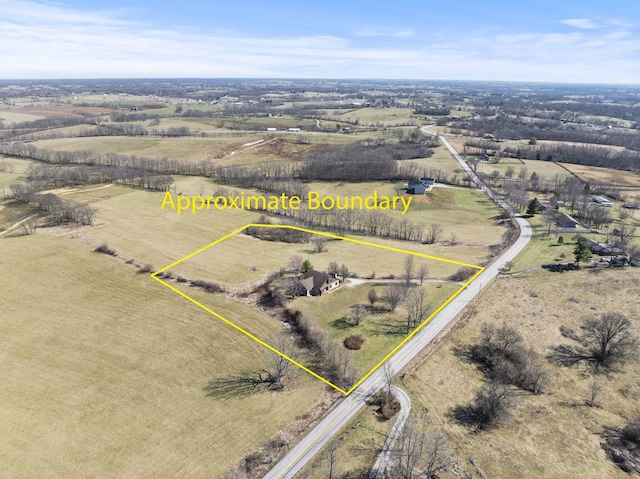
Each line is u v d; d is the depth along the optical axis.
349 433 57.62
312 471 52.03
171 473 51.81
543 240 125.44
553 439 57.66
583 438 57.81
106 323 82.31
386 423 59.47
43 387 65.69
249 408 62.06
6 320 82.25
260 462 53.41
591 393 66.19
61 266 103.69
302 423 59.50
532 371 68.06
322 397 64.56
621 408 63.09
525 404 63.91
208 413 61.09
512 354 73.12
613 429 59.22
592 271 103.50
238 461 53.53
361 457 53.88
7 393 64.25
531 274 103.19
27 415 60.28
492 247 120.94
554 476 52.09
